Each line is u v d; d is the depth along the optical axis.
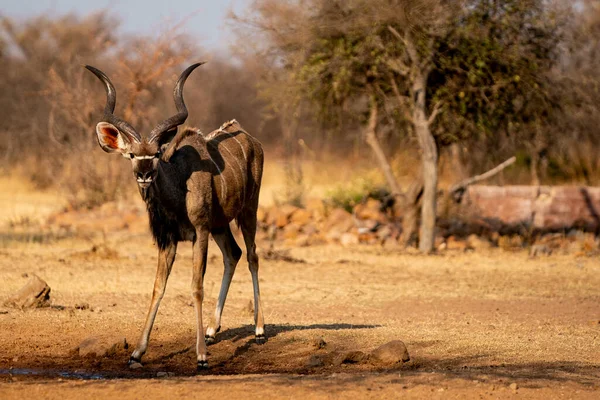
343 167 104.88
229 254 29.67
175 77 76.44
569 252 59.88
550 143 72.31
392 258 54.78
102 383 22.53
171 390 21.78
